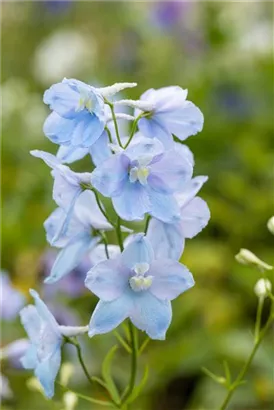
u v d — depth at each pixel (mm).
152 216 609
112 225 617
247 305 989
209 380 880
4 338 883
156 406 920
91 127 584
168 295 598
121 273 595
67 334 628
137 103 600
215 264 1016
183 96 604
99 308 592
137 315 595
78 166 1190
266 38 1367
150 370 900
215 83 1336
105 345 925
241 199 1103
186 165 591
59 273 630
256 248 1076
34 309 646
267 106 1310
